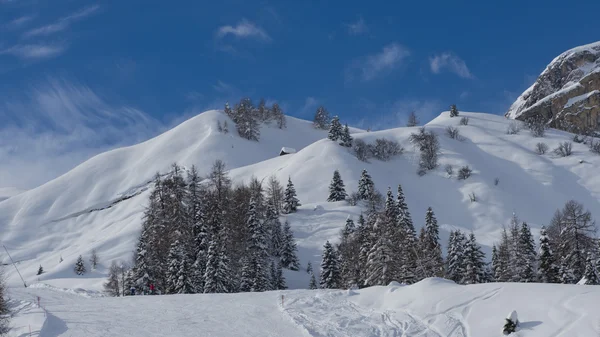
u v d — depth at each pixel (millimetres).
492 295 22219
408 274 49656
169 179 67938
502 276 57094
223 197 70938
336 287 61500
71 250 130625
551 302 19703
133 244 98750
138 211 158375
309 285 65375
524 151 177125
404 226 66312
